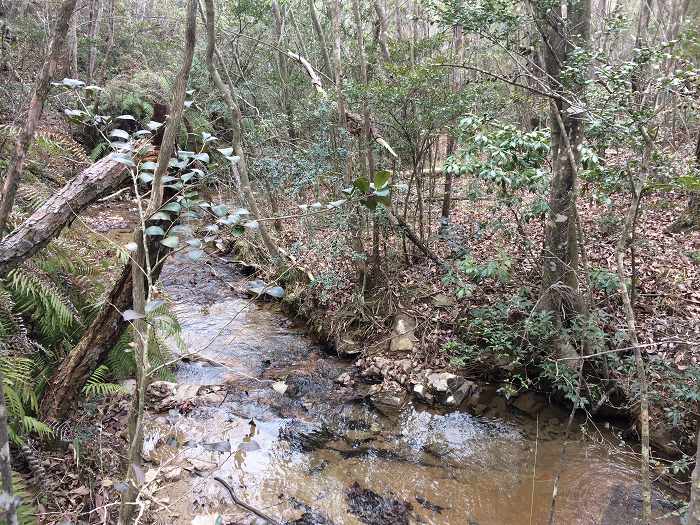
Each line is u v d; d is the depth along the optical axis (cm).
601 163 369
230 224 159
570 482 323
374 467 342
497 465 345
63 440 273
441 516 298
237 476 322
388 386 436
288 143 662
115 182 238
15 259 209
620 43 722
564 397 396
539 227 550
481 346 443
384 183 161
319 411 407
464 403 411
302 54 802
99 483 262
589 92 303
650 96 314
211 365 471
